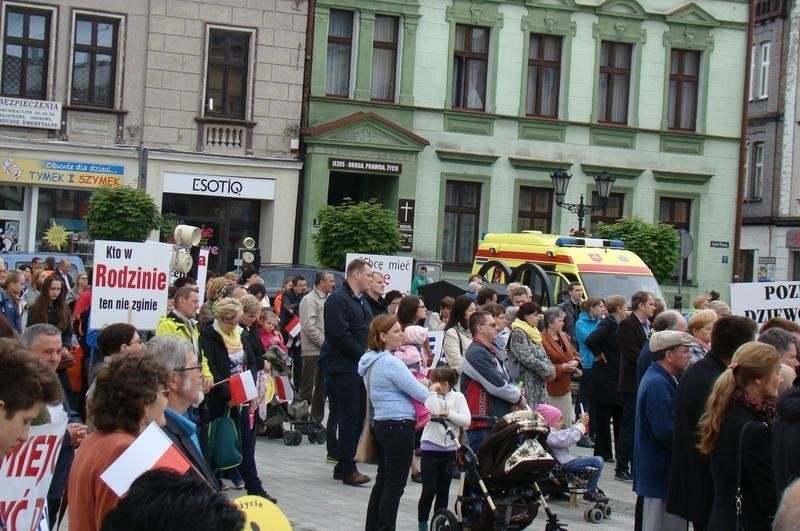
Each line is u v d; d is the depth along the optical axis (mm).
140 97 51250
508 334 23812
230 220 53031
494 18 56219
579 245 38875
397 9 54688
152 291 19922
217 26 52125
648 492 13867
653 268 49906
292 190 53281
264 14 52750
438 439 16234
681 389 12609
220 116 52438
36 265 33125
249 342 19906
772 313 20203
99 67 50938
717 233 59906
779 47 73625
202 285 29078
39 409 7234
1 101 49281
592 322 26531
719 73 59750
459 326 21344
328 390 22000
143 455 7559
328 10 53781
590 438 27750
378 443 15812
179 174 51625
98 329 19500
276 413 25312
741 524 10773
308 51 53469
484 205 56281
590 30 57750
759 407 10969
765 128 74562
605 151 58125
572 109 57625
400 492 15578
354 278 20406
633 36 58344
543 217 57469
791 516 5738
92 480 8164
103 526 4875
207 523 4719
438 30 55500
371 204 48562
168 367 9578
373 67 54969
